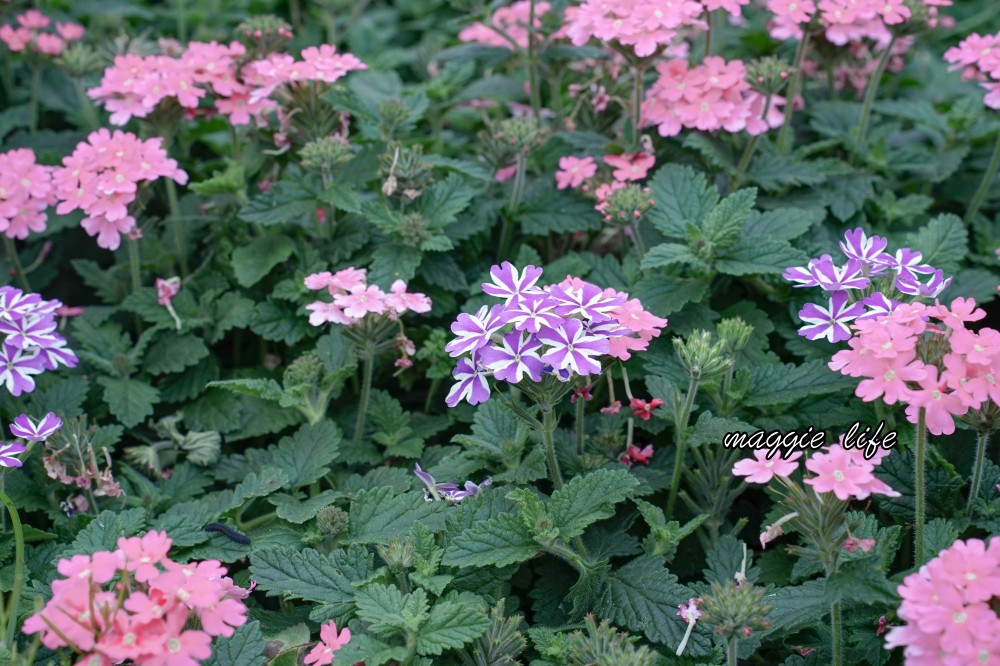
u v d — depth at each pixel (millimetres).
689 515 739
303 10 1226
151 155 788
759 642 666
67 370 807
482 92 920
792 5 819
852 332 674
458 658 668
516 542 669
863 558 626
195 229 880
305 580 673
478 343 658
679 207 794
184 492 760
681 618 667
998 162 880
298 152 818
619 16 803
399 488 731
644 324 681
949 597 592
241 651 646
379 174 806
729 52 938
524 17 922
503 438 723
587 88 881
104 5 1077
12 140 925
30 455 747
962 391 631
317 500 716
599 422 767
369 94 949
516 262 842
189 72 829
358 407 803
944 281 678
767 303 809
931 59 1046
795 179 821
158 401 789
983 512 689
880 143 863
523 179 844
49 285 902
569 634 664
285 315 810
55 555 704
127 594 610
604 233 850
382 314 729
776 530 632
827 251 794
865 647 657
